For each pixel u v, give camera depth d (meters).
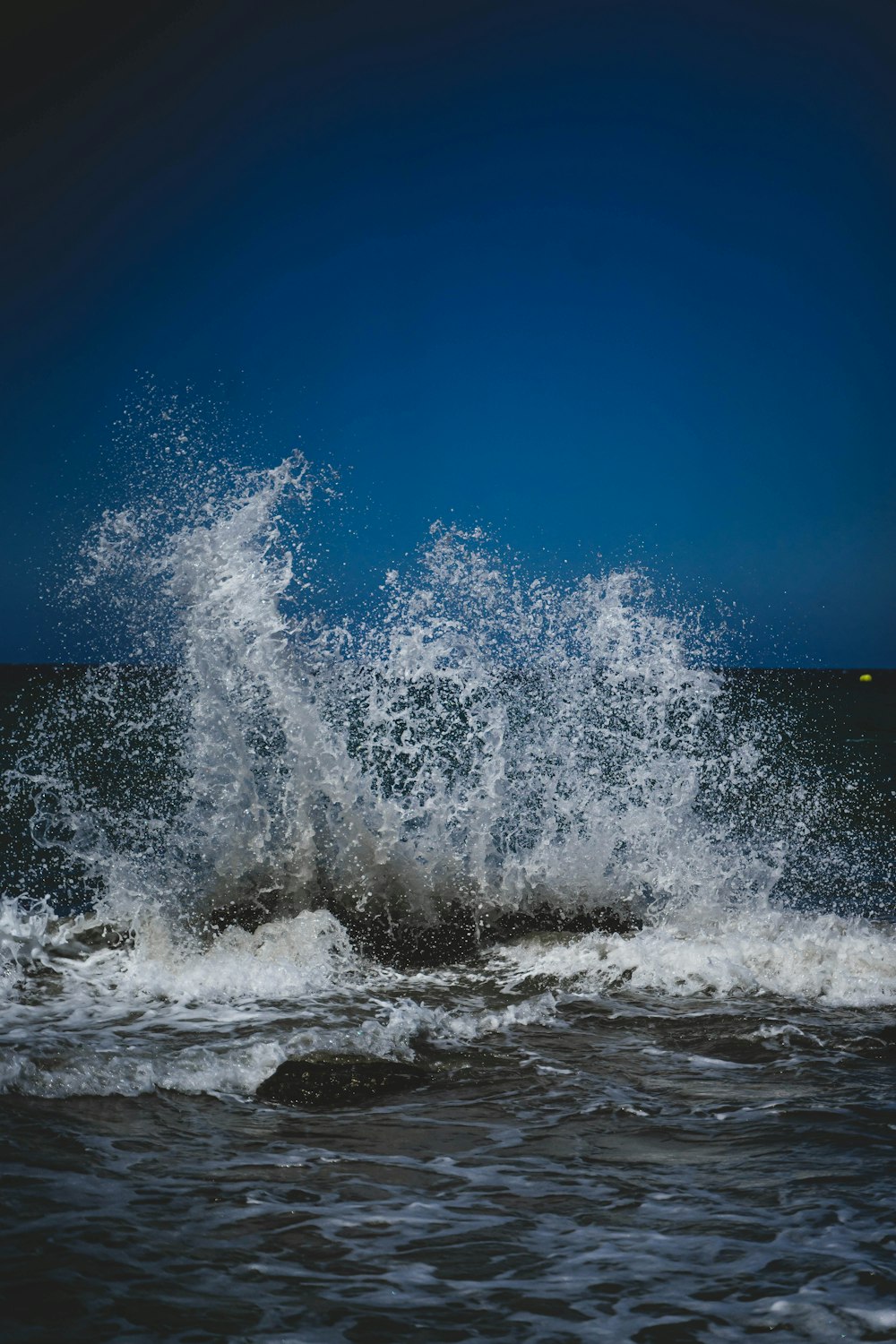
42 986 4.78
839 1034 4.16
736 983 4.93
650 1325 2.07
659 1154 2.92
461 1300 2.16
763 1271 2.26
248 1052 3.74
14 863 7.51
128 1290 2.18
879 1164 2.82
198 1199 2.61
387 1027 4.13
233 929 5.59
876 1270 2.26
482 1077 3.63
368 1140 3.03
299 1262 2.31
